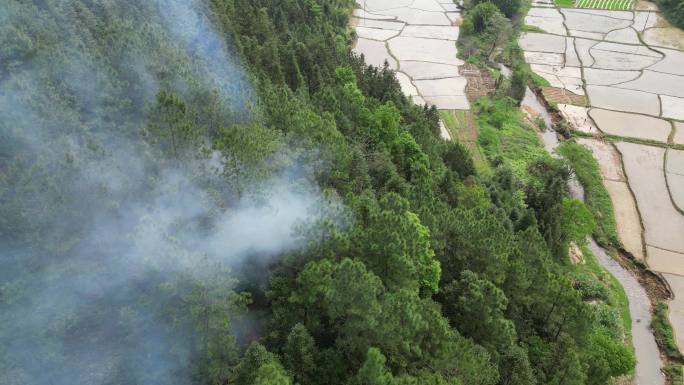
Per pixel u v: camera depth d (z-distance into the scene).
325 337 38.59
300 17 110.31
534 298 53.16
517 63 138.12
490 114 115.62
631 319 71.38
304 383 35.22
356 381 33.84
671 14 164.12
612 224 87.81
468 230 51.72
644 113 119.06
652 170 101.38
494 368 42.94
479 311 45.62
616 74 135.25
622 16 168.12
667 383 63.06
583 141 110.25
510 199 82.50
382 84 101.25
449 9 167.75
